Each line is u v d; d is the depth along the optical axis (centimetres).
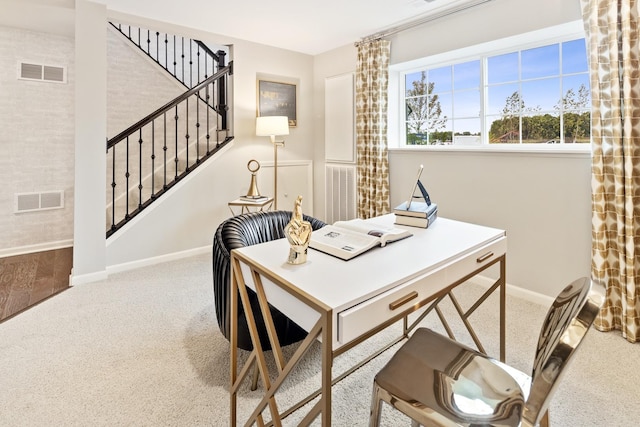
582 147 264
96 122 315
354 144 422
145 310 267
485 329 238
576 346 80
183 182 386
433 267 131
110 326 243
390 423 159
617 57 216
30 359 204
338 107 438
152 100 459
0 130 374
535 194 275
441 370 115
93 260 322
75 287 308
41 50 388
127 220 354
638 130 214
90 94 311
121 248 349
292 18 342
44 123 397
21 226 393
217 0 305
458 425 94
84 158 312
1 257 382
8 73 373
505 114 312
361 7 315
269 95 436
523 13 270
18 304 274
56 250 409
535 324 244
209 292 301
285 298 118
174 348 217
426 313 225
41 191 401
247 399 174
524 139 301
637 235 218
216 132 465
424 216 184
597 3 222
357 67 392
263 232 231
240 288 140
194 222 396
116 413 163
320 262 133
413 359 121
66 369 195
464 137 342
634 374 190
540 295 278
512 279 294
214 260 200
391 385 109
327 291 108
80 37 302
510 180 289
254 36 396
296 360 110
